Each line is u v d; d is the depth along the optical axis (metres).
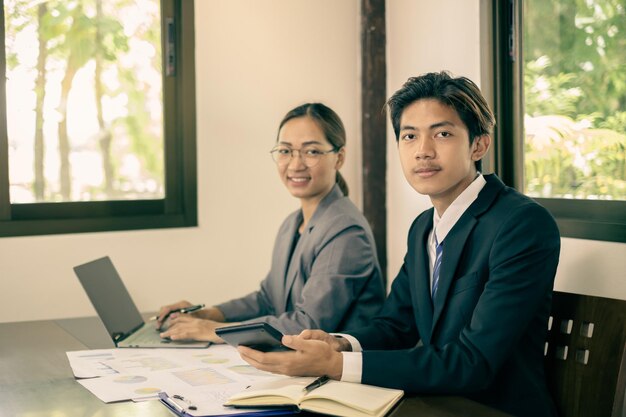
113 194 2.76
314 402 1.21
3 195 2.51
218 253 2.80
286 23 2.88
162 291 2.71
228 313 2.14
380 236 2.93
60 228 2.59
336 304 1.86
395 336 1.66
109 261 2.10
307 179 2.04
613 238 1.87
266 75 2.86
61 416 1.20
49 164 2.64
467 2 2.43
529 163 2.31
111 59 2.73
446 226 1.56
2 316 2.46
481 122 1.52
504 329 1.38
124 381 1.42
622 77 1.98
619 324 1.44
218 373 1.48
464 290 1.49
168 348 1.75
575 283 1.99
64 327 2.05
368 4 2.90
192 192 2.78
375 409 1.18
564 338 1.54
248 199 2.85
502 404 1.46
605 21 2.03
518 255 1.42
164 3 2.75
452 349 1.37
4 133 2.51
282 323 1.81
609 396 1.44
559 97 2.19
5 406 1.26
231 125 2.81
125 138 2.77
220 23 2.79
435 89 1.51
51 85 2.64
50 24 2.63
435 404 1.27
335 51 2.97
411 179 1.55
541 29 2.25
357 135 3.02
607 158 2.03
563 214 2.12
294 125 2.05
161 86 2.79
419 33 2.70
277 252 2.16
